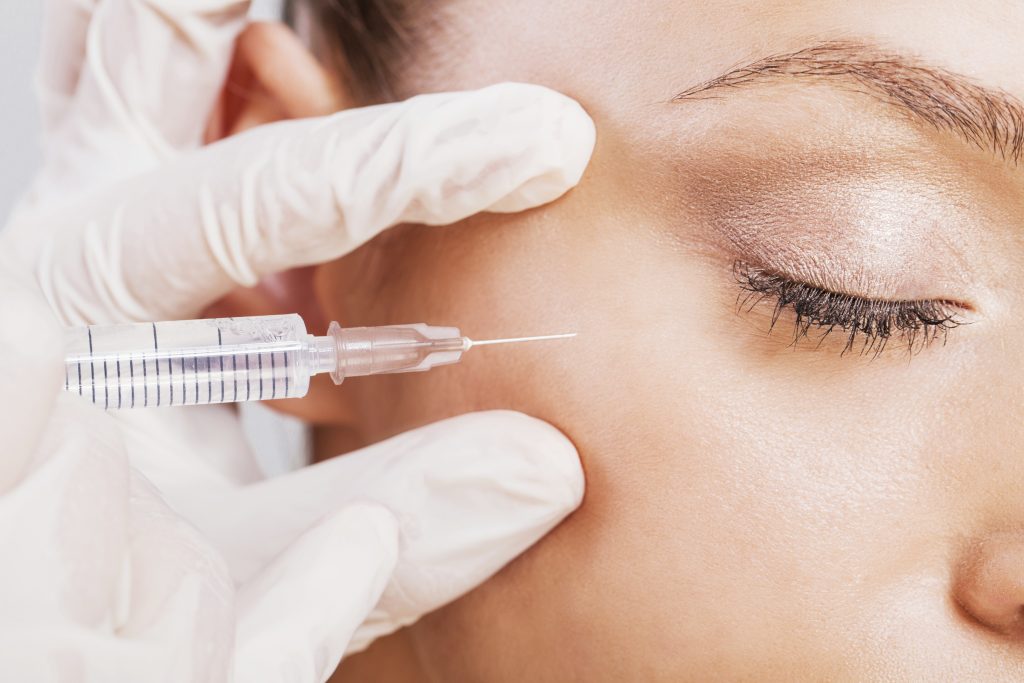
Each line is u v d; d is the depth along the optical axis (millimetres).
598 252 279
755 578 270
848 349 271
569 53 284
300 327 274
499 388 286
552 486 274
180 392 272
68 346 269
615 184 279
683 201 275
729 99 271
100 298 309
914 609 266
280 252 296
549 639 284
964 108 262
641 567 275
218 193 296
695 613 272
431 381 295
